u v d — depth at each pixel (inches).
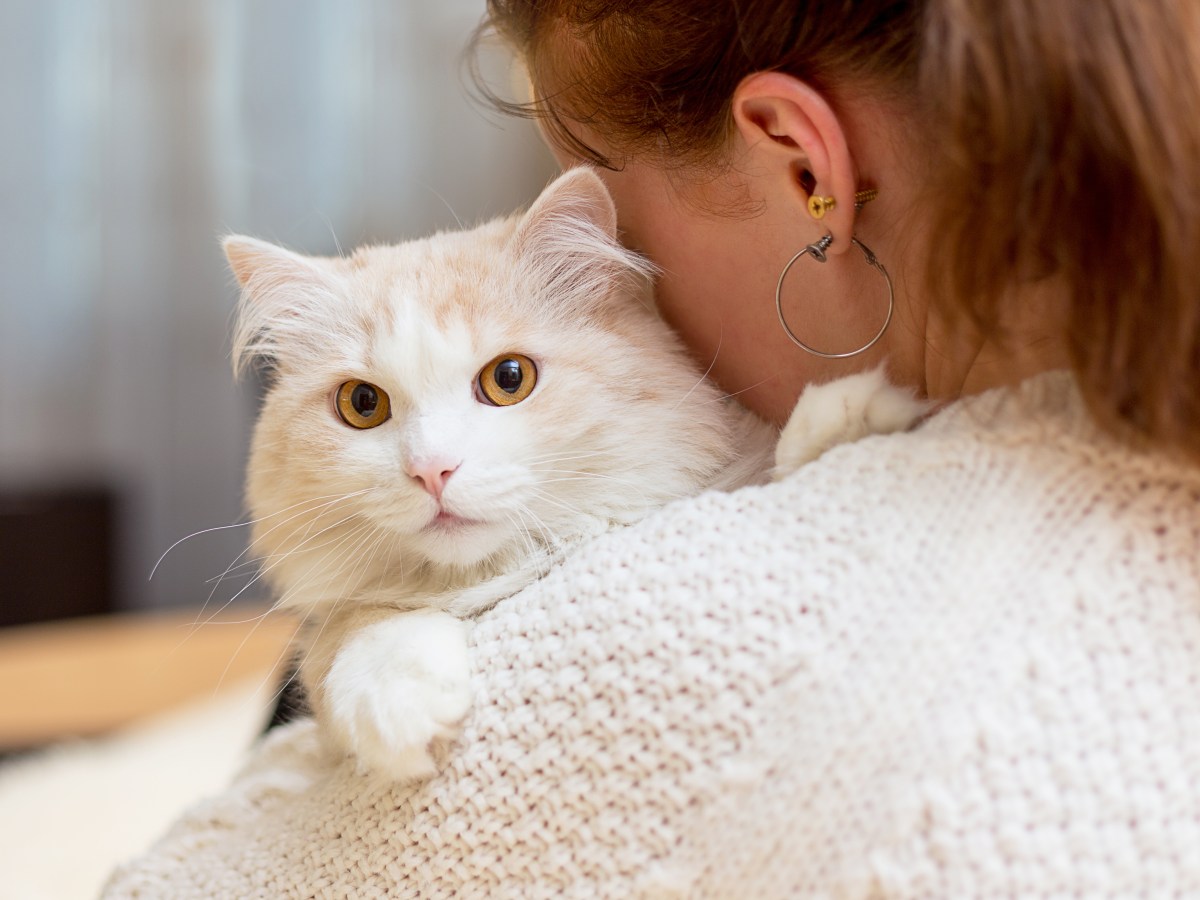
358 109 163.8
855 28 31.7
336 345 45.4
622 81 37.1
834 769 25.3
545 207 43.7
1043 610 26.0
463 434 41.7
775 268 38.1
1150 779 24.9
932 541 27.3
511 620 31.3
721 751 26.6
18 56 153.3
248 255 48.5
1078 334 26.5
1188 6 24.7
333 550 43.7
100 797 80.8
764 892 25.7
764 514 29.4
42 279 157.6
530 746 28.7
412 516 41.5
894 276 35.0
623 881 27.2
